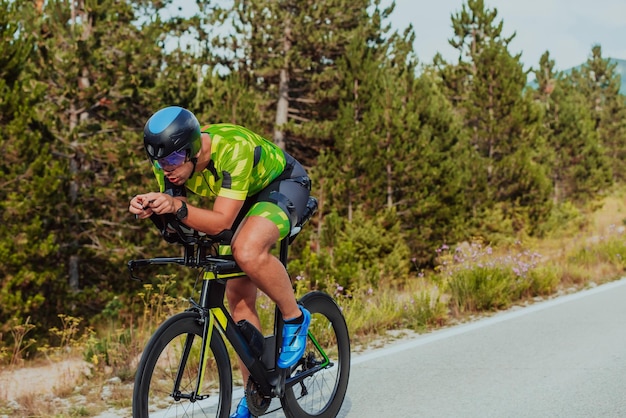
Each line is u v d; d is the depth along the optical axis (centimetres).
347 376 430
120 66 1603
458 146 2338
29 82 1525
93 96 1597
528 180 2309
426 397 473
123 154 1588
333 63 2602
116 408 463
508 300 895
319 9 2405
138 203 293
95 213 1634
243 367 371
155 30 1684
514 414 432
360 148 2066
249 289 376
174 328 319
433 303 821
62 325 1385
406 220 2177
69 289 1500
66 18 1578
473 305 855
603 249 1304
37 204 1353
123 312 1485
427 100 2303
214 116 1973
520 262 956
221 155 323
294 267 1362
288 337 361
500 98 2336
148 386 307
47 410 464
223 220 315
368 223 1945
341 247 1549
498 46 2370
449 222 2155
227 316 345
